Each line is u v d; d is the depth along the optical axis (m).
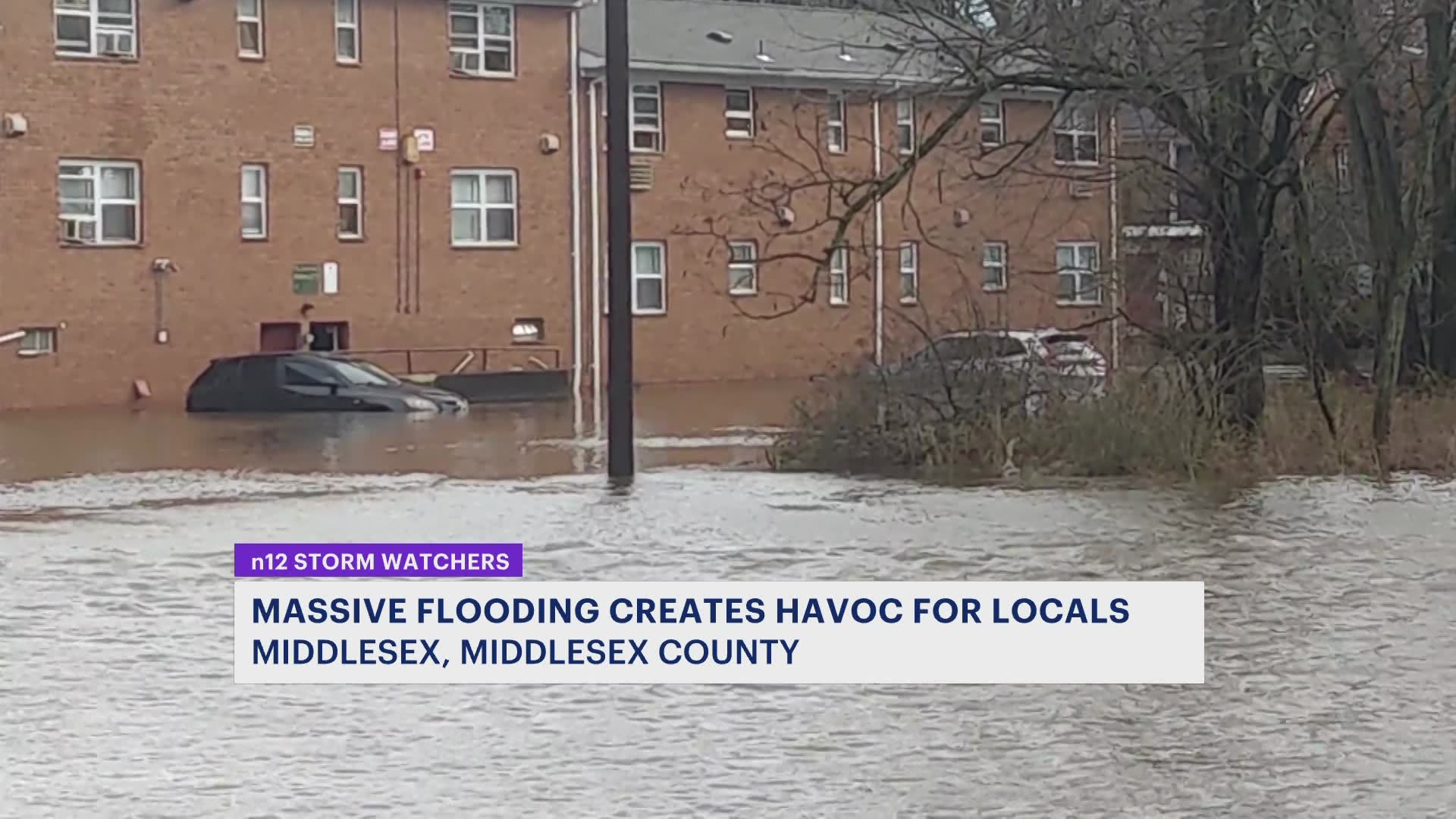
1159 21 24.48
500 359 53.16
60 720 11.37
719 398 49.16
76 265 46.88
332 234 50.50
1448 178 33.22
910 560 16.97
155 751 10.63
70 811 9.40
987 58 25.25
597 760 10.40
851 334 59.03
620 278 24.84
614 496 22.78
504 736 10.97
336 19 50.59
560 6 53.78
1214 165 25.30
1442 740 10.67
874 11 30.06
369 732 11.09
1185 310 26.77
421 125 51.81
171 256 48.19
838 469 26.17
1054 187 46.31
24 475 27.17
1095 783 9.84
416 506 21.95
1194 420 24.86
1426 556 17.14
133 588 16.06
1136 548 17.69
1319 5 23.92
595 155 54.94
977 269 56.50
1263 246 25.56
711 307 56.97
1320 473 24.06
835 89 56.44
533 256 53.69
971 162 36.66
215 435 35.88
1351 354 32.47
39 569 17.14
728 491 23.16
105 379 47.22
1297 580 15.88
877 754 10.48
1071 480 23.94
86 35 47.19
